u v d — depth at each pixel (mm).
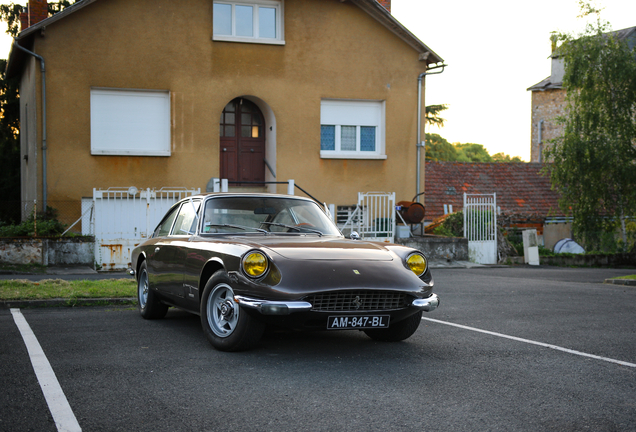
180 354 4926
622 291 10883
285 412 3479
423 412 3514
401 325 5395
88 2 14617
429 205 24328
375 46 17219
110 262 13367
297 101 16578
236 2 16281
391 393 3881
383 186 17344
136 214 14648
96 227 14312
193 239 5766
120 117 15297
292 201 6363
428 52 17422
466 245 16766
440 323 6723
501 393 3922
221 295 5148
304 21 16609
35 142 14539
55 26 14578
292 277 4621
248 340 4863
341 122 17203
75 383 4027
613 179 22328
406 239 16188
